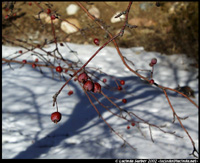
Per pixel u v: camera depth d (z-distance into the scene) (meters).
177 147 2.74
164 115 3.31
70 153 2.60
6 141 2.78
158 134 2.96
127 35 5.87
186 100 3.79
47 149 2.68
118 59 5.11
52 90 3.71
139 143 2.78
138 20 6.20
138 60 5.17
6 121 3.04
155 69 4.89
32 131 2.93
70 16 6.25
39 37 5.59
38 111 3.27
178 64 5.10
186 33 5.73
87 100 3.57
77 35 5.78
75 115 3.25
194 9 5.77
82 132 2.96
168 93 4.04
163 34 5.94
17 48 5.05
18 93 3.55
